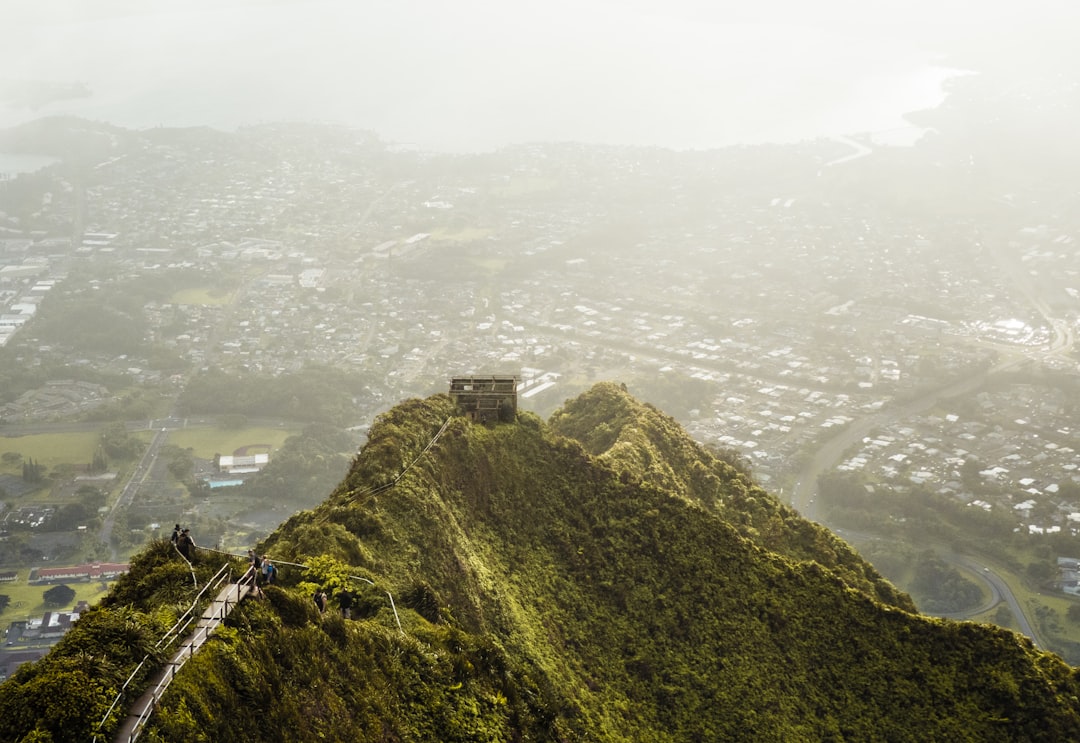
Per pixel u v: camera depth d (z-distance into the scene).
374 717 48.38
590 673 74.81
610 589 81.19
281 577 58.56
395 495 72.62
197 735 37.72
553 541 84.19
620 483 89.88
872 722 75.06
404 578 65.69
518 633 71.94
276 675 43.78
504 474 86.44
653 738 72.06
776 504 107.69
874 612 80.50
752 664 77.62
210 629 43.28
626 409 112.38
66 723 35.50
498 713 56.50
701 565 83.44
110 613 42.62
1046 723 73.94
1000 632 78.25
